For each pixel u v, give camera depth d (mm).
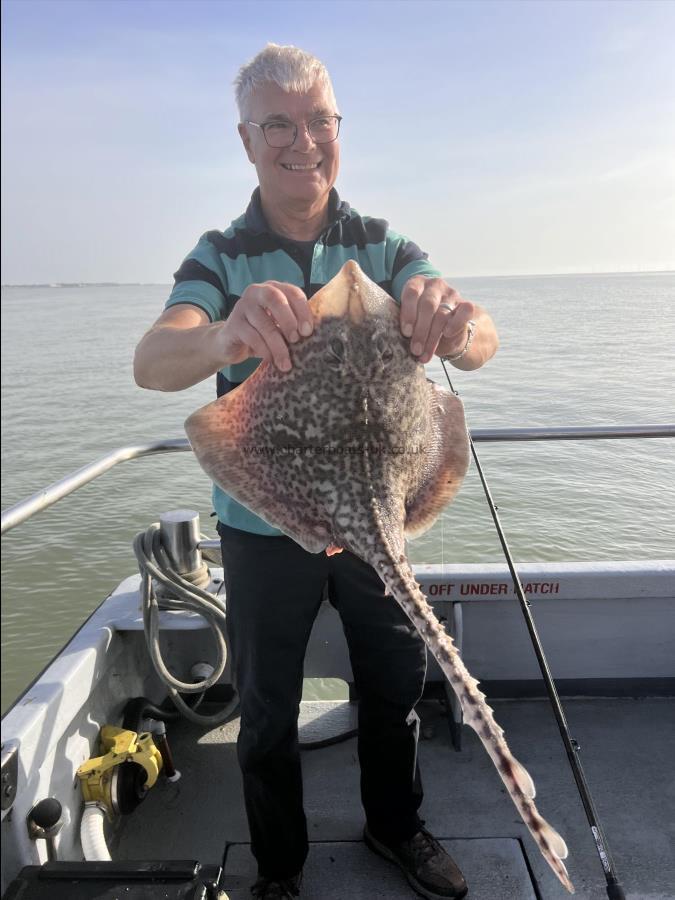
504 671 3174
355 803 2668
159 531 2990
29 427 17422
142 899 1682
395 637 2145
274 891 2209
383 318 1583
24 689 2191
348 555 2062
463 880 2215
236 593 2062
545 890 2238
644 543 7254
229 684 3240
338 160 2105
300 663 2119
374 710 2217
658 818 2516
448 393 1853
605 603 3082
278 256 2135
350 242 2195
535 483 9352
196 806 2668
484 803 2629
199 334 1698
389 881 2311
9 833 1862
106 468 2291
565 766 2795
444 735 3025
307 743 2979
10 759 1812
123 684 2777
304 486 1603
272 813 2141
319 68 2006
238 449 1642
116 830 2514
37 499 1841
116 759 2365
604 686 3199
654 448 9875
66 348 37781
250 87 2002
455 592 3004
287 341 1519
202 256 2137
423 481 1738
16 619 8250
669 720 3059
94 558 9719
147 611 2721
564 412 8758
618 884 1547
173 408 19547
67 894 1693
